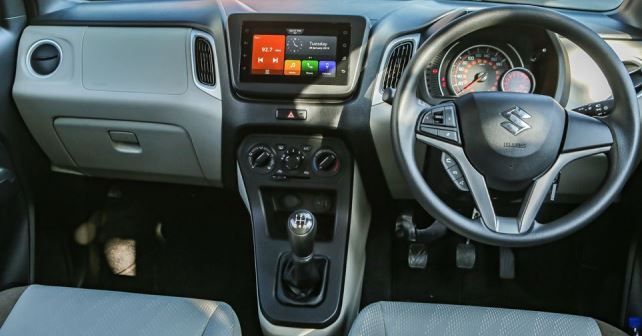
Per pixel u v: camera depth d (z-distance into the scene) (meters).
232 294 2.35
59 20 1.97
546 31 1.75
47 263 2.24
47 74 1.97
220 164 2.01
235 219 2.43
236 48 1.87
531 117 1.51
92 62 1.94
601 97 1.80
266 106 1.88
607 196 1.52
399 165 1.57
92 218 2.38
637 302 2.11
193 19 1.89
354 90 1.86
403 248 2.40
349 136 1.88
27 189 2.07
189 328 1.38
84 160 2.12
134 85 1.93
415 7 1.92
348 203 1.98
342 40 1.84
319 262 1.93
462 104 1.56
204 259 2.43
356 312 2.09
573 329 1.41
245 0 1.96
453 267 2.39
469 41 1.80
